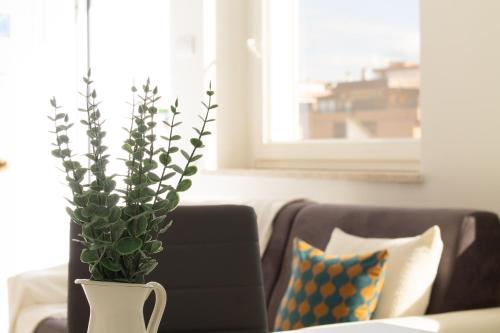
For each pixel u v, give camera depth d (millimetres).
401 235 2885
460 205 3174
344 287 2674
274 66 4602
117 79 5750
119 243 1313
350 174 3652
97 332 1306
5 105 5727
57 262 5824
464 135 3150
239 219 2260
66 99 5891
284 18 4547
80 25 5969
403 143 3754
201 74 4723
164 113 5301
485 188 3072
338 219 3170
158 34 5508
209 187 4715
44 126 5832
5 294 5637
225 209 2260
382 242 2838
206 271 2207
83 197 1323
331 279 2711
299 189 4043
